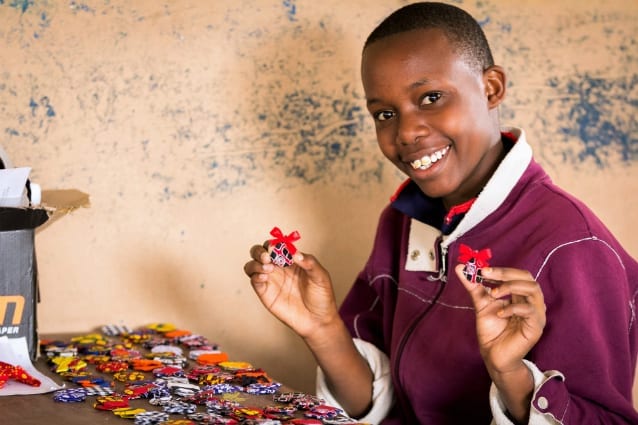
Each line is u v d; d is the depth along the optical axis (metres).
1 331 1.44
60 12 1.92
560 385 1.21
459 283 1.44
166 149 1.99
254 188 2.04
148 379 1.40
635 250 2.17
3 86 1.91
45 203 1.57
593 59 2.13
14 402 1.25
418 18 1.41
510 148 1.50
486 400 1.39
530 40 2.11
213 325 2.04
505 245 1.38
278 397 1.29
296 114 2.04
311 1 2.04
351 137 2.07
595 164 2.14
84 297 1.97
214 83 2.00
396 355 1.52
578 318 1.26
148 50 1.97
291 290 1.52
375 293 1.73
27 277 1.45
